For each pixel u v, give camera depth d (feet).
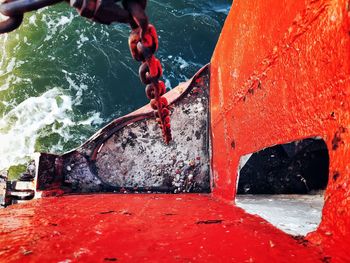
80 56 35.94
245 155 7.11
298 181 12.67
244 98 6.75
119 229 4.66
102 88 35.09
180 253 3.45
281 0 4.59
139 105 34.83
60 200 8.77
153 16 38.65
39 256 3.44
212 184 11.19
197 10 39.68
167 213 6.12
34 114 33.68
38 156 11.02
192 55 37.19
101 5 2.09
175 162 12.41
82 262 3.24
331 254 3.09
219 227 4.70
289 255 3.25
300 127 4.20
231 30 7.73
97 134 12.27
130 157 12.42
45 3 1.98
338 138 3.30
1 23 2.05
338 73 3.28
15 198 11.44
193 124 12.50
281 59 4.71
